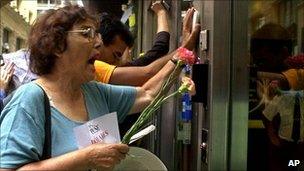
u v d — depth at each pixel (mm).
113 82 1859
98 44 1344
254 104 1560
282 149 1583
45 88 1263
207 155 1593
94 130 1287
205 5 1657
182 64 1547
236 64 1541
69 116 1271
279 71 1564
